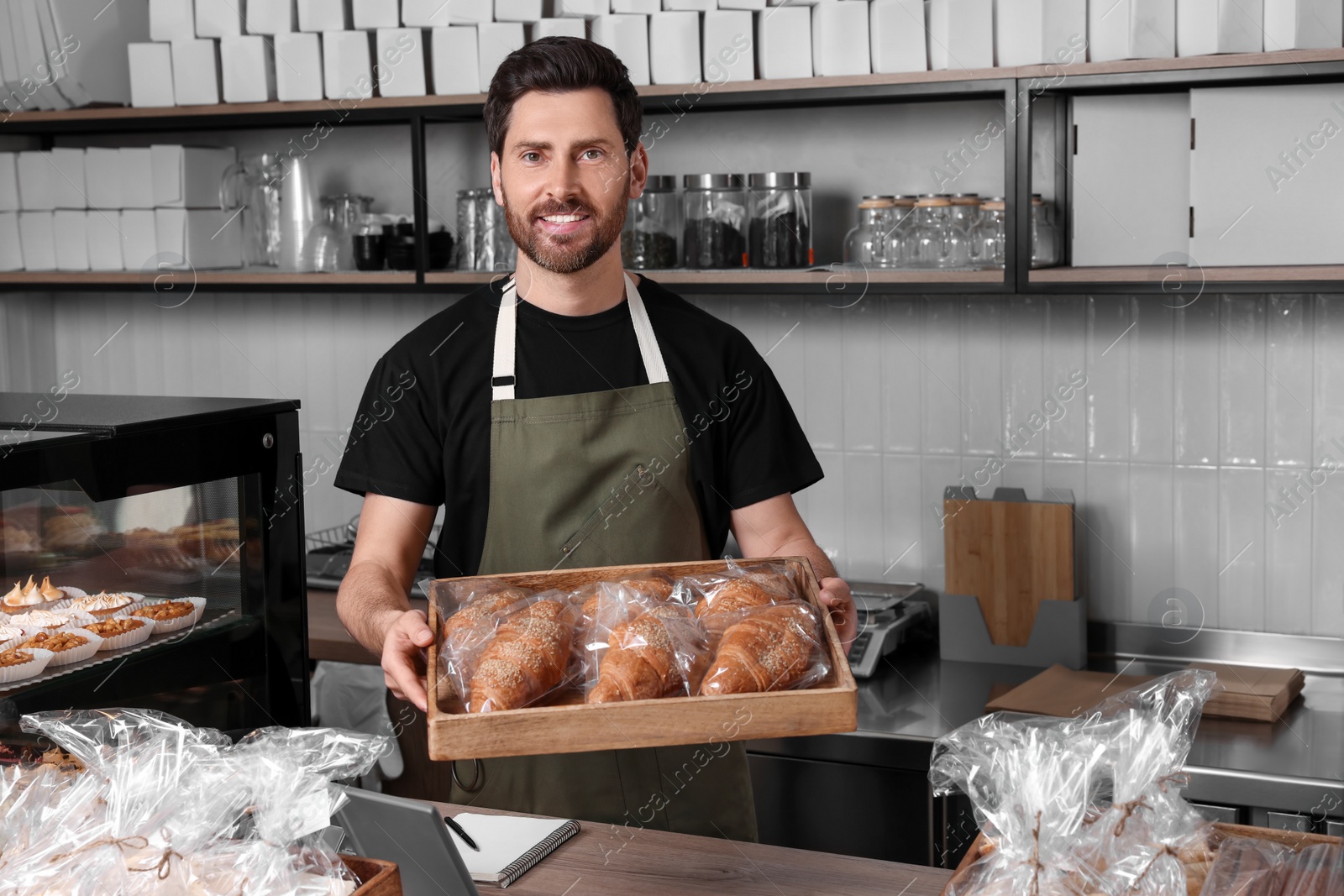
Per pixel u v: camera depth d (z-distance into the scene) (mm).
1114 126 2160
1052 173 2316
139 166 2729
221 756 931
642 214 2410
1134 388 2383
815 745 2066
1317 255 2023
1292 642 2307
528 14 2389
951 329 2494
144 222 2740
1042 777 875
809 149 2525
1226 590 2367
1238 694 2066
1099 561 2441
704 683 1040
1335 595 2295
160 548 1374
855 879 1125
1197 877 851
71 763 1073
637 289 1638
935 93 2152
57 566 1283
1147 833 872
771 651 1061
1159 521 2396
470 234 2557
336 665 2463
